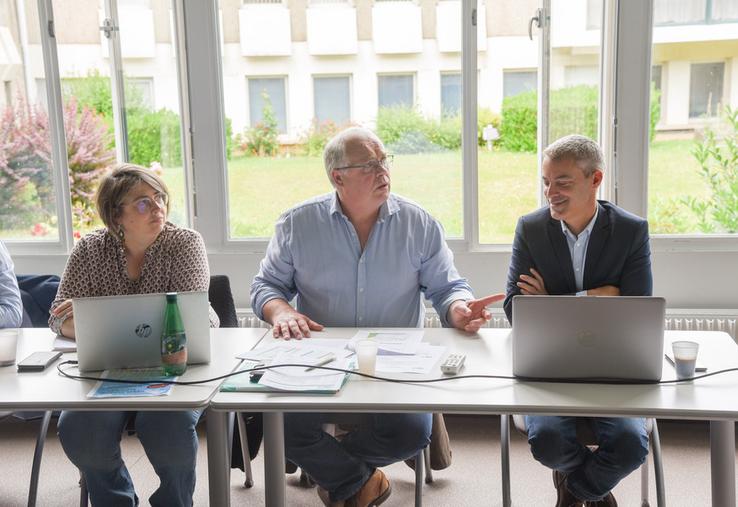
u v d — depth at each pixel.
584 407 1.66
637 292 2.27
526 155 3.37
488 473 2.88
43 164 3.55
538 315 1.80
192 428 2.12
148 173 2.38
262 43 3.41
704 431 3.20
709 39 3.18
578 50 3.26
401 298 2.48
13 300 2.57
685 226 3.32
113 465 2.13
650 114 3.24
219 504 1.83
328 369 1.92
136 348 1.98
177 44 3.40
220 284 2.64
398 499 2.69
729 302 3.24
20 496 2.76
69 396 1.80
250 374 1.90
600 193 3.33
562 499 2.18
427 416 2.26
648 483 2.70
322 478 2.21
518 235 2.40
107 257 2.37
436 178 3.42
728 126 3.23
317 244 2.44
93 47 3.45
